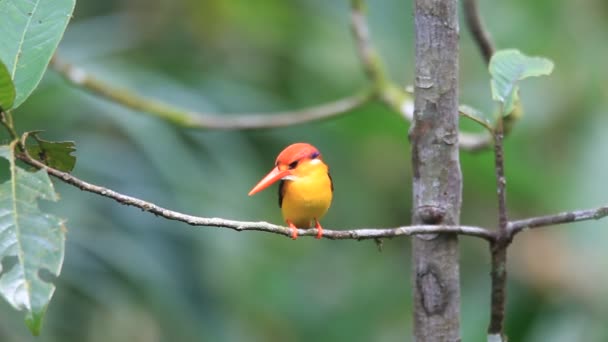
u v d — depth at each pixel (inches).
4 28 198.2
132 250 394.0
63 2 201.5
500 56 213.2
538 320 457.1
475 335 476.4
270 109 489.4
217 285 414.9
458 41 219.3
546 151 498.3
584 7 533.3
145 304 390.9
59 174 190.9
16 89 194.2
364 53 412.5
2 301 362.0
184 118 404.2
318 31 533.0
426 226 218.7
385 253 558.6
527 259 471.8
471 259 522.3
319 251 538.0
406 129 482.6
